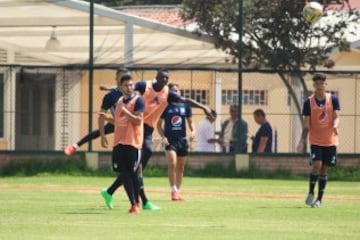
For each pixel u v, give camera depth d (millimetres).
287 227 41844
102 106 49562
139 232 38750
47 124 98375
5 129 95062
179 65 95312
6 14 97875
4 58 98688
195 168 81875
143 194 49562
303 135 54750
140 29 97000
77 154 81625
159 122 57062
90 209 49656
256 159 81688
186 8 91750
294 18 87750
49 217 44938
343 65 98812
